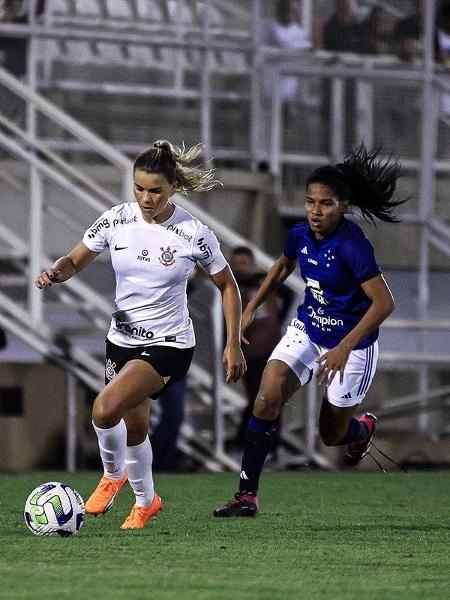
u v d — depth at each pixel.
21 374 42.47
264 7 53.22
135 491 24.31
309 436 43.50
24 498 30.84
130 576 18.48
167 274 23.31
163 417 40.88
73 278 43.75
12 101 49.12
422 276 51.88
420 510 29.88
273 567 19.72
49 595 16.83
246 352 41.81
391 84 52.28
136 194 22.98
